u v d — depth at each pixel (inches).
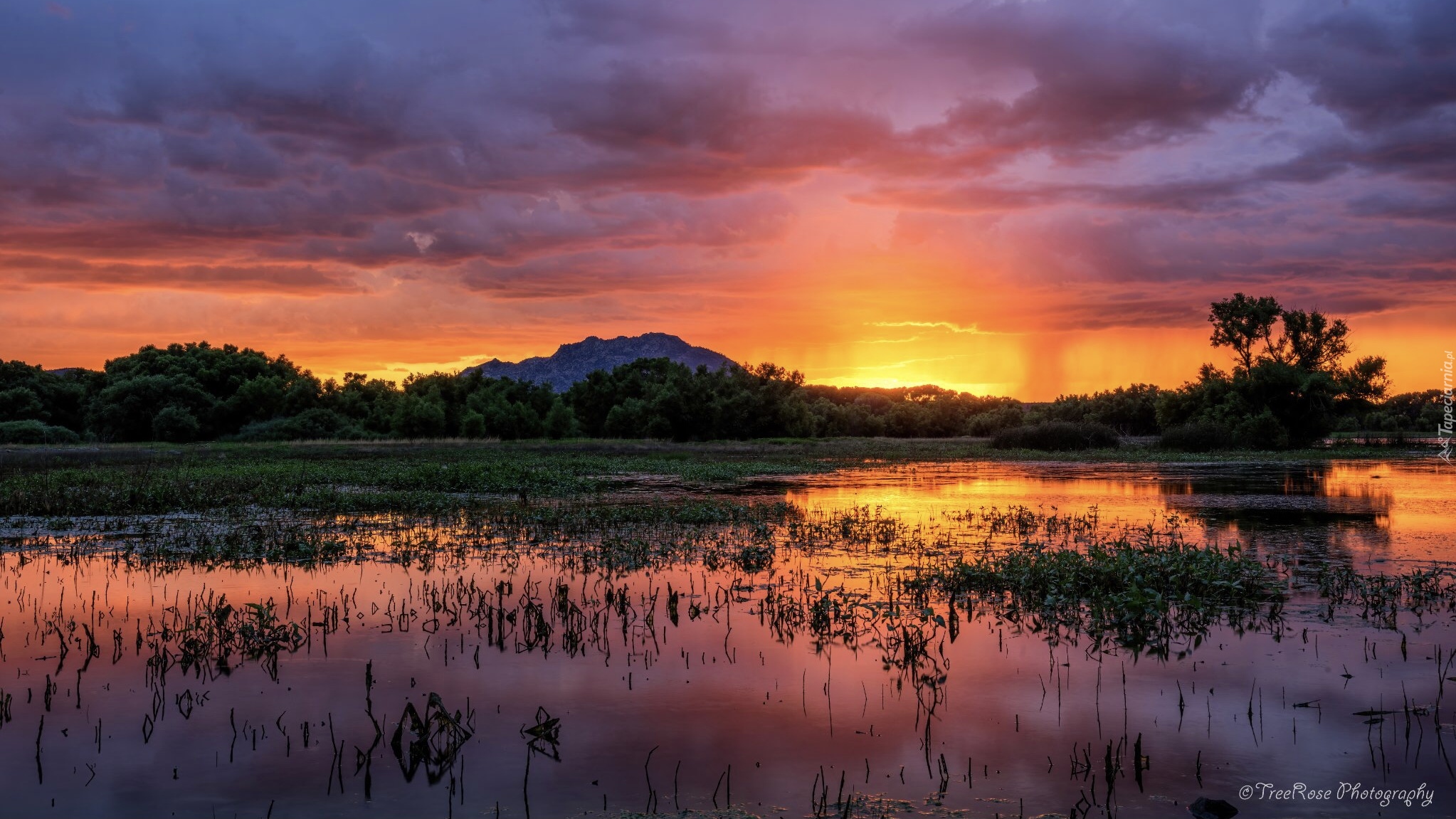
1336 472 1704.0
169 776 284.4
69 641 434.0
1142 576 545.3
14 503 991.6
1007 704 349.4
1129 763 294.5
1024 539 775.1
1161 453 2428.6
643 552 677.3
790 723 328.8
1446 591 542.3
